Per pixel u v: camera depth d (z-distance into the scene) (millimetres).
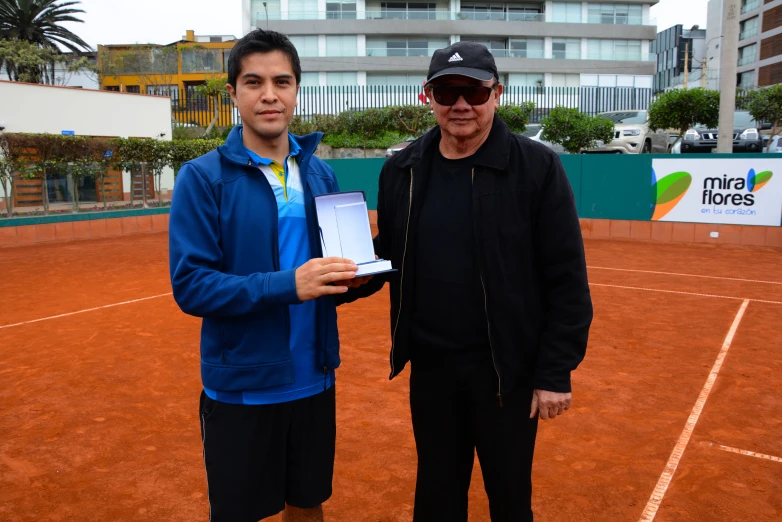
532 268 2236
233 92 2172
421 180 2264
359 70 42250
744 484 3338
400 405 4512
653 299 8250
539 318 2266
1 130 19359
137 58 46344
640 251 13062
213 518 2158
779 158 12969
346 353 5812
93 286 9414
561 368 2152
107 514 3082
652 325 6824
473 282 2189
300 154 2285
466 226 2195
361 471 3539
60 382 5016
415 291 2305
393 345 2385
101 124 22797
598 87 33250
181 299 1999
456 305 2209
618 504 3156
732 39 14961
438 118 2184
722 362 5477
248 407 2139
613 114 21750
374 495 3279
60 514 3080
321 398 2318
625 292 8750
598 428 4094
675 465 3568
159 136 25219
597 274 10289
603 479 3418
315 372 2277
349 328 6789
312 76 42656
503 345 2172
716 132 19219
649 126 20500
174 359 5617
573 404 4516
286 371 2129
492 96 2162
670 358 5605
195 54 46625
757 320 7035
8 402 4590
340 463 3633
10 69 37500
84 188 17406
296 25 41781
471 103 2092
